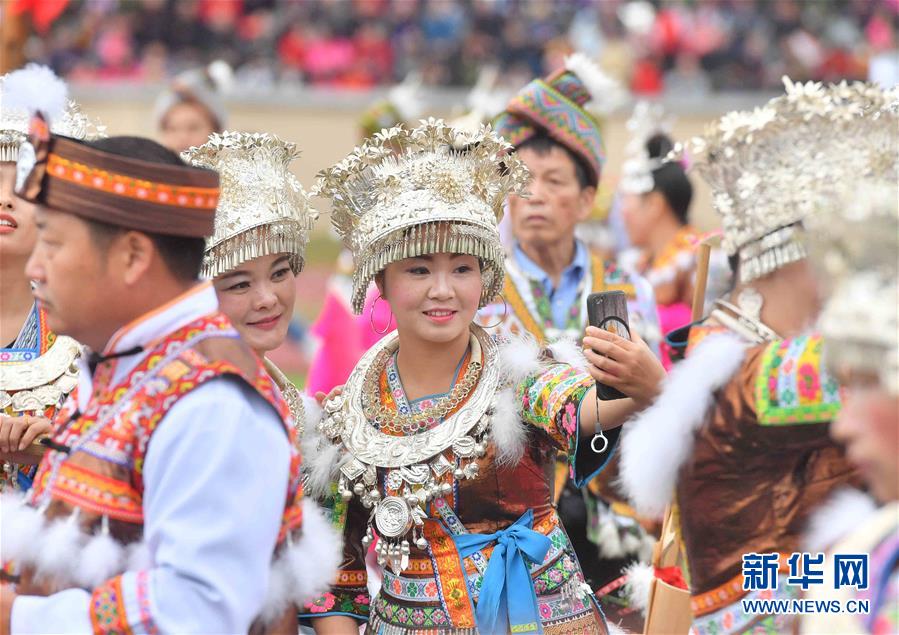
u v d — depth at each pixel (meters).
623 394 8.27
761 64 53.84
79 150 6.77
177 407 6.64
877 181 7.91
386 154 8.91
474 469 8.54
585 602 8.87
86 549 6.69
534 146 13.48
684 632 8.63
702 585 8.02
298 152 9.83
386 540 8.68
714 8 55.12
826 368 7.04
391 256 8.70
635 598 9.30
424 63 55.56
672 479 8.02
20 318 9.44
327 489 8.92
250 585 6.60
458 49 55.16
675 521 8.45
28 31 17.69
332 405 9.10
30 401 9.12
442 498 8.63
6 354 9.27
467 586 8.53
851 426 6.03
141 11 55.72
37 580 6.83
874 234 6.12
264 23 57.12
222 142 9.30
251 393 6.88
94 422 6.85
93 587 6.71
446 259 8.73
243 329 9.36
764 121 8.22
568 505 12.00
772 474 7.73
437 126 8.80
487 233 8.77
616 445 8.52
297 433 8.86
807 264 8.05
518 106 13.44
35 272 6.96
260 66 55.81
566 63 14.07
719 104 48.75
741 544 7.82
